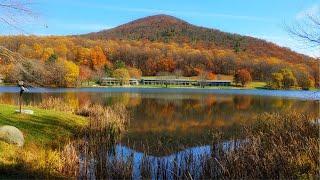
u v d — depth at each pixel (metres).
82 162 17.97
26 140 20.83
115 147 24.19
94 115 33.94
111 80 133.88
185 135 30.48
